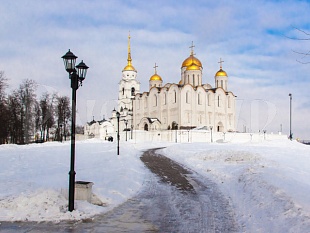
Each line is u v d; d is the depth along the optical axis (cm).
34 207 1009
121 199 1252
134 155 3172
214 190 1462
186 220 979
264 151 3195
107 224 927
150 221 966
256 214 984
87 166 2203
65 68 1055
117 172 1847
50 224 910
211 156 2616
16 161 2481
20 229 859
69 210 1016
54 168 2091
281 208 947
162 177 1847
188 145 4275
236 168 1947
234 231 867
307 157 2722
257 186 1295
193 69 8306
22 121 5369
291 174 1605
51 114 5988
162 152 3688
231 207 1137
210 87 8956
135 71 9350
